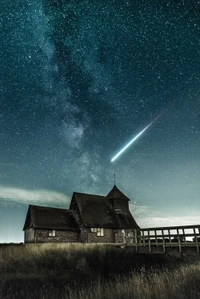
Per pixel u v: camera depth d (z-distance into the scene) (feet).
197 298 26.14
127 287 31.24
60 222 123.13
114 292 31.24
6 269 60.95
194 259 79.05
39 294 43.68
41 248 84.69
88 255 79.66
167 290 29.04
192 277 34.63
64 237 120.47
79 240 124.47
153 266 74.69
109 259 77.66
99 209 138.00
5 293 44.29
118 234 130.11
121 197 147.95
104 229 127.65
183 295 27.35
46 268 66.03
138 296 28.37
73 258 75.87
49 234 116.26
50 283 54.19
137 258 80.53
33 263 68.49
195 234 64.69
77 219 130.62
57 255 78.07
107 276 64.39
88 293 33.81
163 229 73.00
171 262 79.30
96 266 72.02
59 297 41.01
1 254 73.87
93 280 58.85
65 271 65.26
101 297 31.68
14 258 70.79
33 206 124.26
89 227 122.72
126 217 142.92
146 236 78.43
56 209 131.13
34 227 112.37
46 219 120.16
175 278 33.91
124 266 73.92
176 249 68.49
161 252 72.33
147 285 30.32
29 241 116.57
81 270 66.85
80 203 135.13
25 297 42.22
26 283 52.34
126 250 83.10
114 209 144.87
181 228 68.33
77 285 53.01
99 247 89.45
